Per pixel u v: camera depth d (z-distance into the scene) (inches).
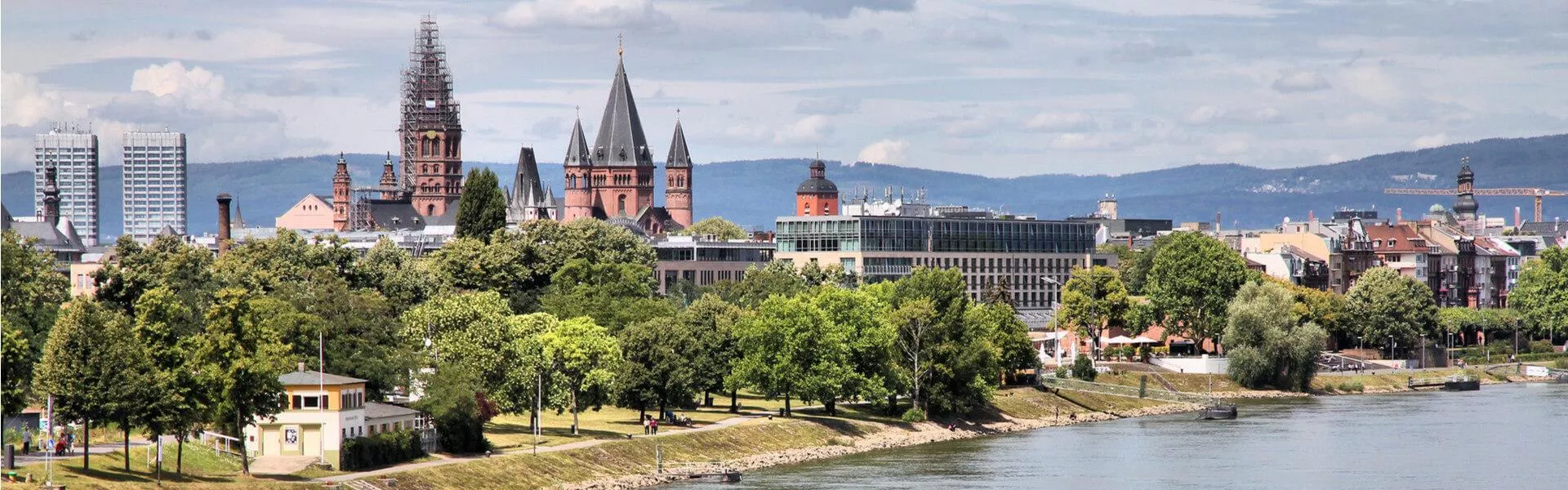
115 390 6909.5
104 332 6998.0
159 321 7436.0
